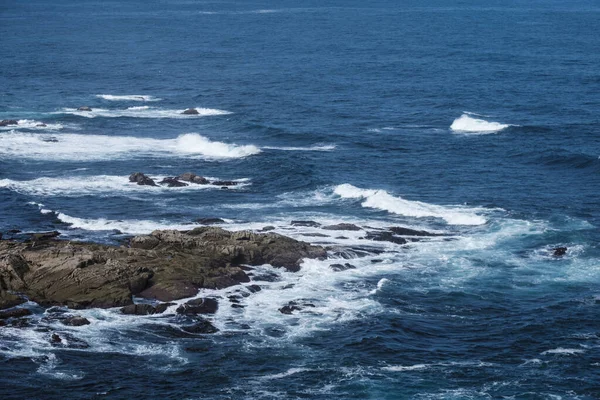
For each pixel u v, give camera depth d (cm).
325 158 10038
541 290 6116
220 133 11488
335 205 8094
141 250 6384
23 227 7388
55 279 5894
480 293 6059
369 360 5091
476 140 11012
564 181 9000
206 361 5062
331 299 5909
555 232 7194
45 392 4700
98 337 5294
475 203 8162
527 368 5019
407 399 4666
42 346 5159
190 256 6306
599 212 7881
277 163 9612
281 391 4747
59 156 10006
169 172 9394
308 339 5344
